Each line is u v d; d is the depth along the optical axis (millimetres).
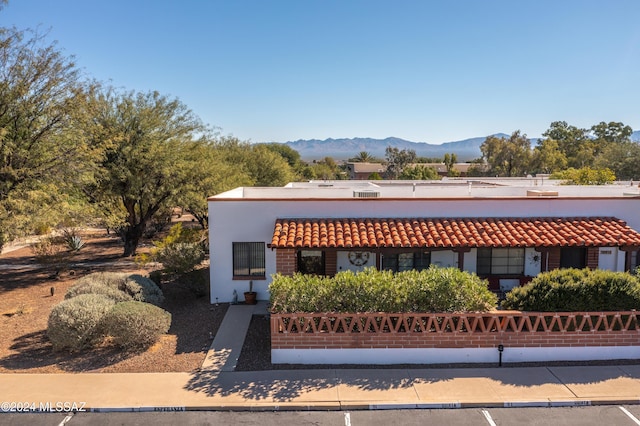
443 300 11156
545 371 10531
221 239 16344
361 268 16219
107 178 23469
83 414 8945
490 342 11047
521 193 20578
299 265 16266
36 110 20266
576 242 14648
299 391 9672
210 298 16547
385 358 11039
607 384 9883
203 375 10477
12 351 11992
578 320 11180
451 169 78688
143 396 9492
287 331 11016
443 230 15422
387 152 83438
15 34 19422
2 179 19359
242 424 8586
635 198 16375
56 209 20422
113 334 11727
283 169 46562
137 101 25844
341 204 16375
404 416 8836
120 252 28703
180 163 25797
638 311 11031
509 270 16375
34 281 20547
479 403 9148
